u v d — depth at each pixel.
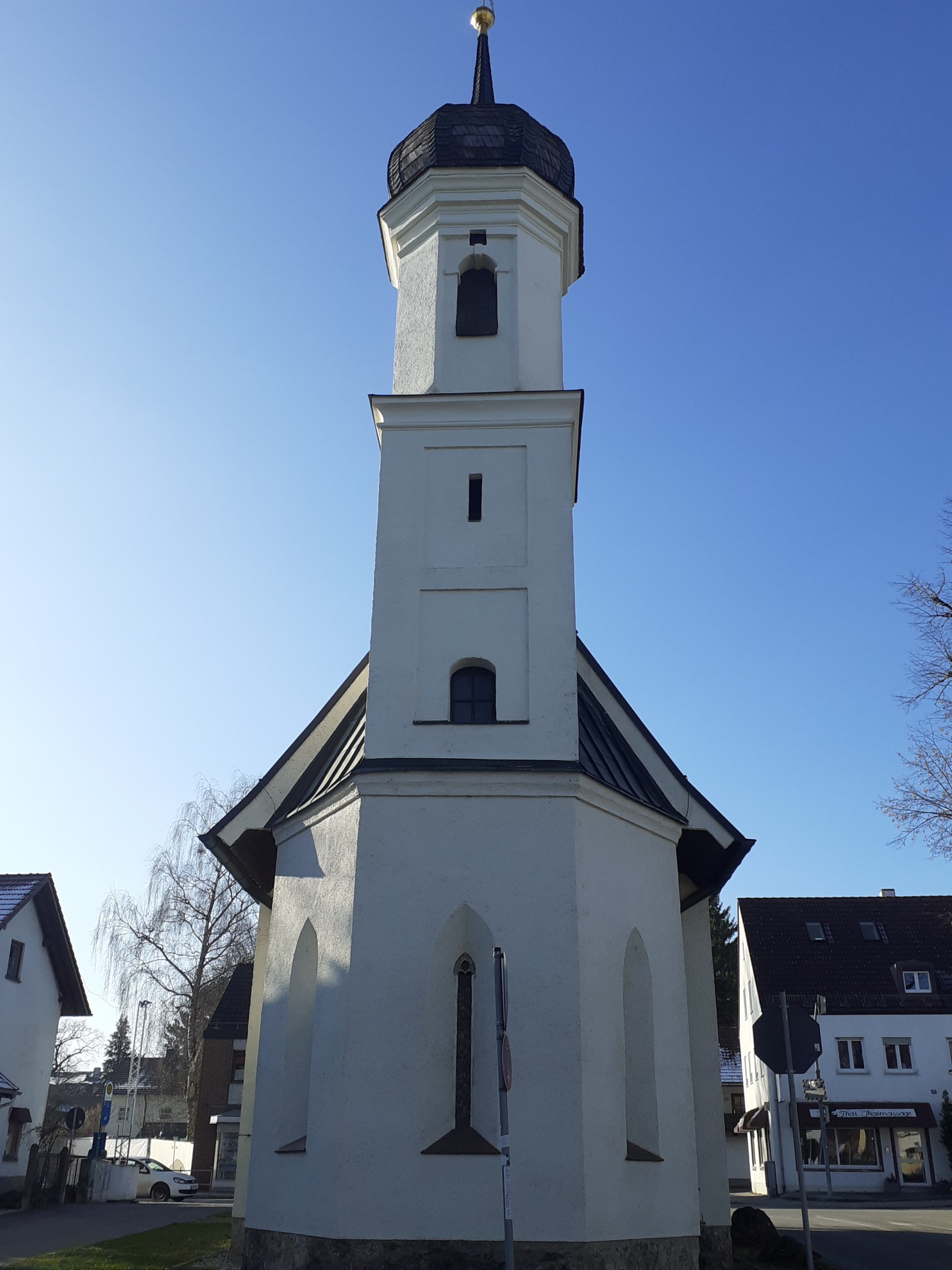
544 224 21.62
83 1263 18.30
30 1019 39.38
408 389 20.33
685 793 18.84
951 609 26.23
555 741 16.67
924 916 57.78
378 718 17.03
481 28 27.11
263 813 18.97
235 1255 18.23
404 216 21.92
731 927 71.31
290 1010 16.73
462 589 18.05
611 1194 14.47
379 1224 13.98
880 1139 50.00
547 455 19.02
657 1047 16.36
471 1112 14.74
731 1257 17.83
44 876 40.16
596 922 15.75
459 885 15.59
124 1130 87.88
